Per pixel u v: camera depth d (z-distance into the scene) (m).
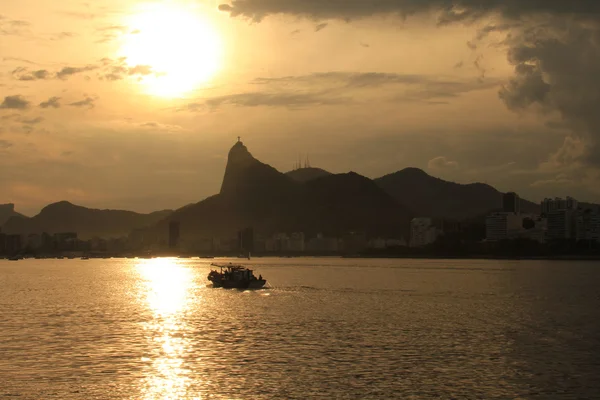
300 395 77.88
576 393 79.12
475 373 88.12
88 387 81.06
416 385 82.12
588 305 172.75
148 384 82.38
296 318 142.50
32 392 79.00
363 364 93.06
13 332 121.88
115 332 121.94
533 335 118.44
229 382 83.31
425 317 144.50
